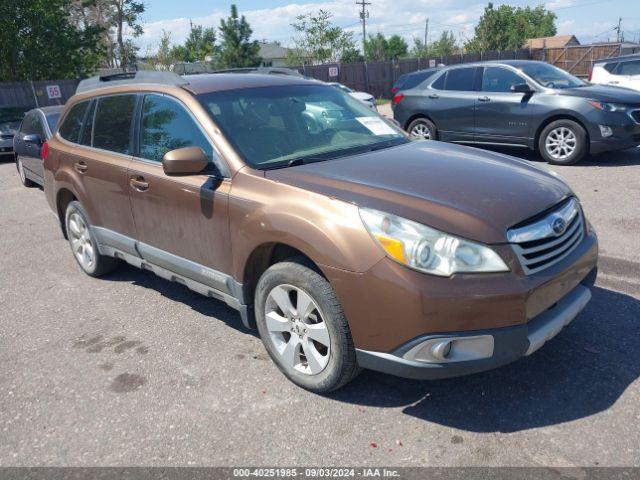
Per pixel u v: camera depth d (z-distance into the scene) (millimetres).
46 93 23750
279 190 3242
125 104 4539
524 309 2758
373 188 3080
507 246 2791
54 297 5031
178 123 3967
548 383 3264
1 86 22672
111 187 4527
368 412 3115
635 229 5875
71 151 5137
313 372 3230
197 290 4000
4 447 3018
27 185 10414
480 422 2973
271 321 3396
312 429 3000
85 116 5117
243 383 3463
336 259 2875
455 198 2992
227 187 3496
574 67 34656
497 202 2986
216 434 3008
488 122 9914
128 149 4418
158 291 5023
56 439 3057
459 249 2721
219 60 35719
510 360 2797
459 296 2662
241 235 3373
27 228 7527
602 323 3895
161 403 3312
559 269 2961
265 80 4414
